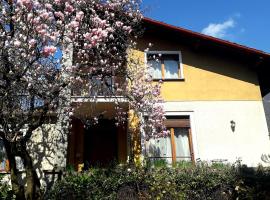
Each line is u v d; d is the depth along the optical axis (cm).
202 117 1255
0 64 772
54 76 860
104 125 1411
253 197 949
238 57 1361
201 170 1009
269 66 1351
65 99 924
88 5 1077
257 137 1230
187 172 995
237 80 1327
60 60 871
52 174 1028
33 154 1082
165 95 1284
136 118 1184
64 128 1080
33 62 771
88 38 892
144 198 935
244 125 1248
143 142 1155
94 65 1053
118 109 1241
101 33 914
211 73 1335
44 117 846
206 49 1372
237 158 1194
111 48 1202
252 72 1344
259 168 1052
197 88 1304
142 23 1359
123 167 1000
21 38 778
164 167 1020
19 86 802
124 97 1164
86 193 926
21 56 774
